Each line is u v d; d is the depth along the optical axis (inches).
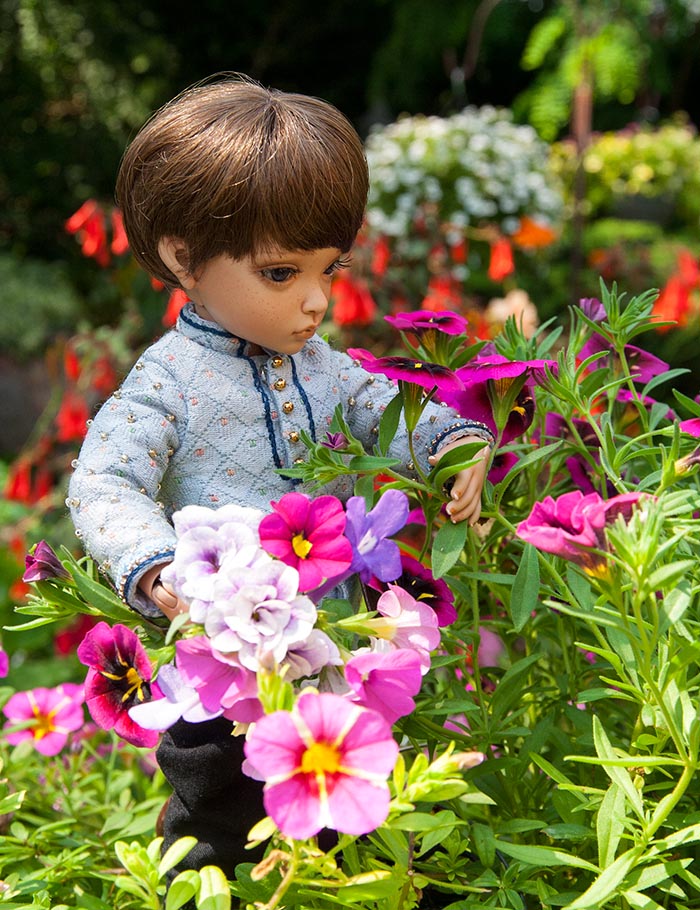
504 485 46.2
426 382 42.3
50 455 161.5
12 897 45.3
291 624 35.3
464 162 215.8
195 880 36.5
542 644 63.4
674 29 310.2
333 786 31.9
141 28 346.0
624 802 40.0
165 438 45.4
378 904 39.4
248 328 45.3
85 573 45.0
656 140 284.7
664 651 41.3
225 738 43.7
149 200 44.8
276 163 42.0
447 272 161.2
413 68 338.0
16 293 230.5
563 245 235.6
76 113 325.7
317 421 48.1
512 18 326.6
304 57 378.3
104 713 41.4
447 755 34.4
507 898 41.3
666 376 55.3
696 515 53.3
